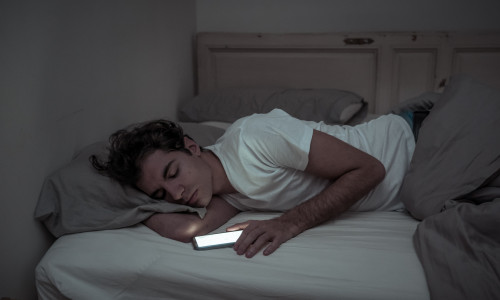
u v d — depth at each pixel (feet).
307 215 3.98
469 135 4.16
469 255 3.24
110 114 5.72
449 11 8.09
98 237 3.99
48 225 4.26
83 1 4.95
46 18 4.28
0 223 3.73
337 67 8.53
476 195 3.99
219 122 7.73
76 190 4.22
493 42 7.66
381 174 4.07
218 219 4.28
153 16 7.04
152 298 3.61
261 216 4.47
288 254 3.59
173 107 8.20
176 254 3.68
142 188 4.20
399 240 3.75
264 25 8.99
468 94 4.48
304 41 8.51
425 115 5.22
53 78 4.42
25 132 4.01
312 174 4.32
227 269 3.45
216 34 8.86
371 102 8.57
